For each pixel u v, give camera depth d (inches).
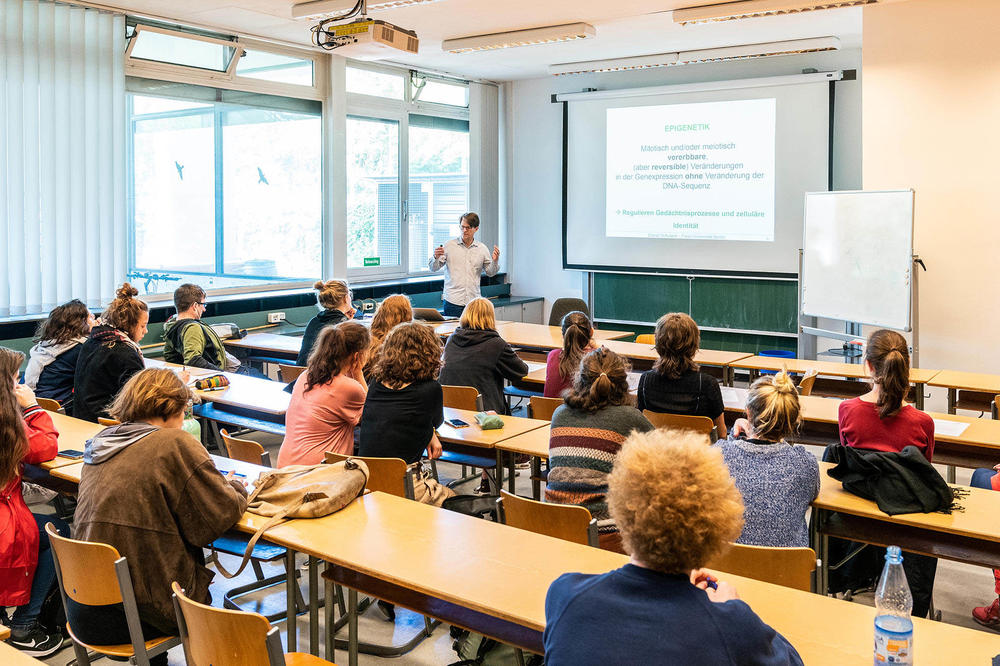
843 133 311.3
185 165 270.1
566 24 257.3
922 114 242.1
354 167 327.0
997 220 235.5
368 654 118.9
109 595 90.0
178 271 271.9
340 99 309.6
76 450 131.4
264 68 287.6
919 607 119.4
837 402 171.6
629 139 347.6
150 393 99.0
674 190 340.2
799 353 279.3
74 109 233.3
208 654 78.0
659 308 350.9
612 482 58.5
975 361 242.2
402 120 342.6
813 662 67.7
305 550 90.9
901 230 238.5
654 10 239.3
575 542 101.6
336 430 136.4
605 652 52.1
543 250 382.9
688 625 52.6
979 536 98.7
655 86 338.0
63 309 182.5
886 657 65.1
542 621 73.7
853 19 257.1
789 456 100.5
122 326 171.5
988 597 138.6
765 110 317.7
